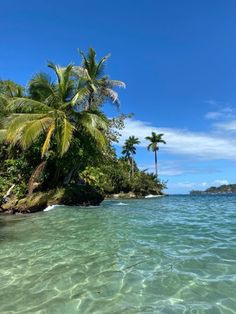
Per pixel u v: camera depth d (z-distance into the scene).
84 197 22.31
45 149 19.31
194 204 27.39
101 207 21.55
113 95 26.98
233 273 5.84
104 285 5.49
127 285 5.45
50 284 5.64
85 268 6.46
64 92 22.89
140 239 9.05
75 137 22.25
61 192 20.95
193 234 9.77
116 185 58.53
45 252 7.87
